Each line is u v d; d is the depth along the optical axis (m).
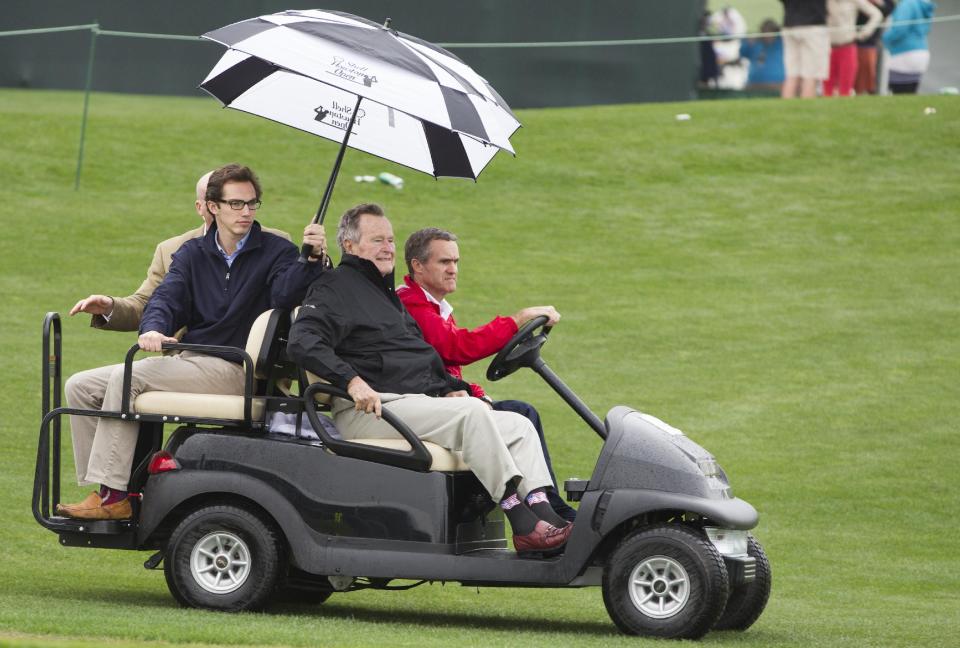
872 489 35.50
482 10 77.00
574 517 20.62
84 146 69.94
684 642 18.48
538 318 21.33
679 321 51.53
